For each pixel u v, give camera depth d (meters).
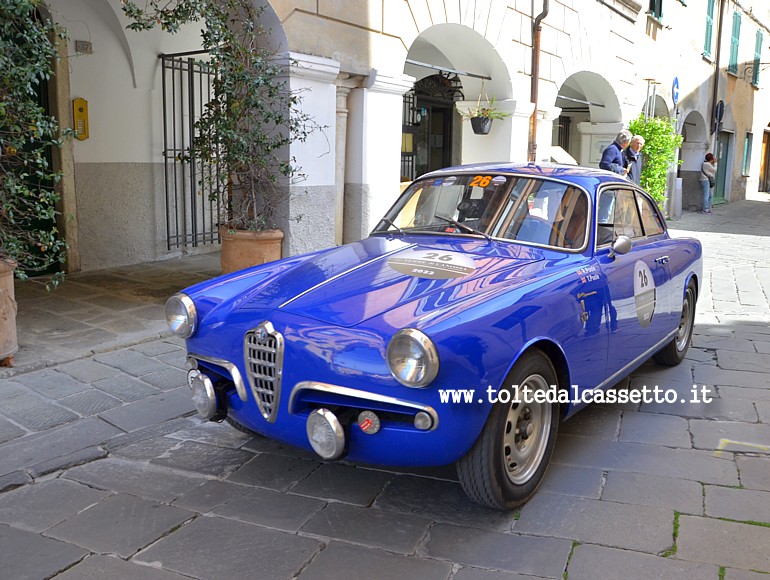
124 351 5.59
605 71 15.15
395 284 3.38
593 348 3.75
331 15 7.84
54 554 2.90
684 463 3.78
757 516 3.20
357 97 8.59
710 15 21.39
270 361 3.17
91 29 8.28
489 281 3.36
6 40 4.77
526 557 2.87
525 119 12.20
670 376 5.28
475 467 3.05
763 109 29.03
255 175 6.95
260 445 4.02
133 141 8.98
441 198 4.40
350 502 3.35
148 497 3.40
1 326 4.92
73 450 3.89
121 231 8.98
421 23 9.34
